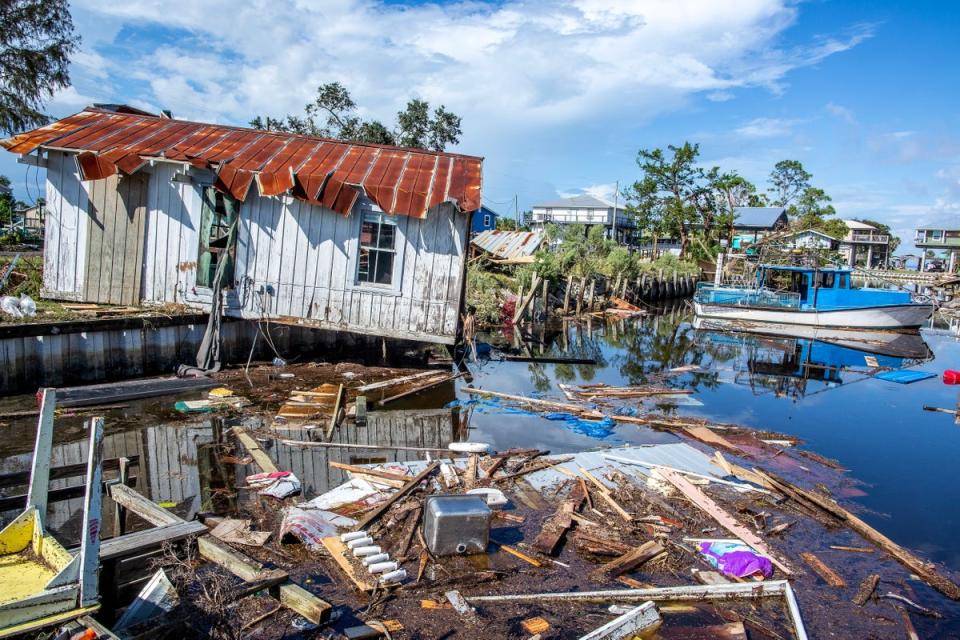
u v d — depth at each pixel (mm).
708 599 4910
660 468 7582
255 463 7258
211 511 5977
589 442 8953
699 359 17203
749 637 4465
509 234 29469
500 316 22266
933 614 4953
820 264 27359
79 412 8758
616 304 30531
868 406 12203
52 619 3340
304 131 32094
